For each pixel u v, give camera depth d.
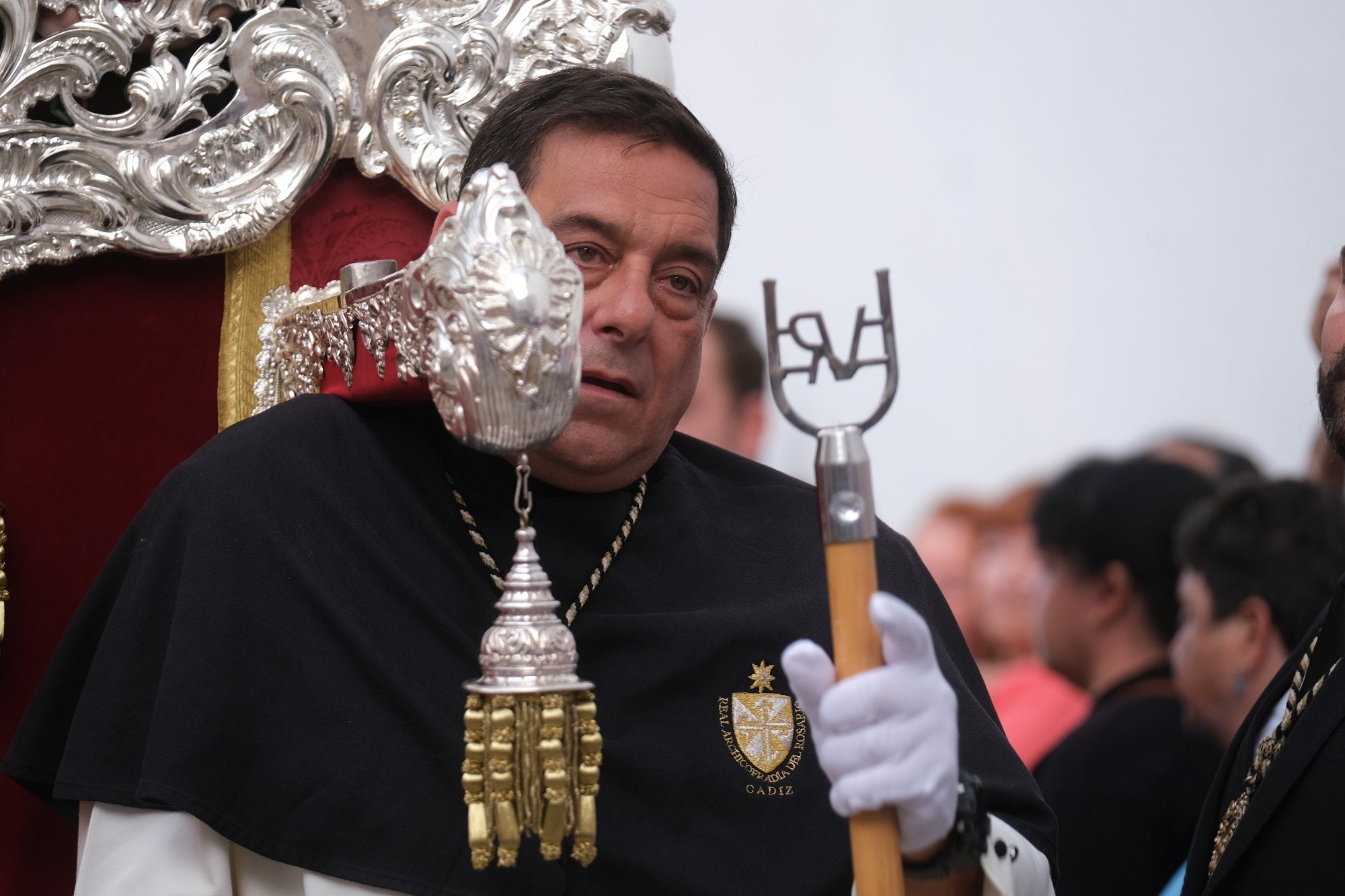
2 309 3.95
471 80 4.12
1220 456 8.38
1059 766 6.16
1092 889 5.90
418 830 3.15
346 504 3.44
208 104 4.16
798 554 3.91
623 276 3.42
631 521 3.74
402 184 4.13
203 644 3.21
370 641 3.27
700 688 3.53
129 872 3.15
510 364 2.66
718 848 3.38
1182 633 6.08
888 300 2.76
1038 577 7.09
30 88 3.90
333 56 4.07
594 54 4.20
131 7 3.97
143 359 4.02
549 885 3.18
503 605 2.75
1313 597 5.81
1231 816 3.88
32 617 3.93
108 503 3.98
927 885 3.15
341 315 3.49
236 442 3.46
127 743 3.23
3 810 3.85
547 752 2.71
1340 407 3.76
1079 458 9.33
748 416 8.55
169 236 3.95
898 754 2.69
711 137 3.60
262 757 3.19
